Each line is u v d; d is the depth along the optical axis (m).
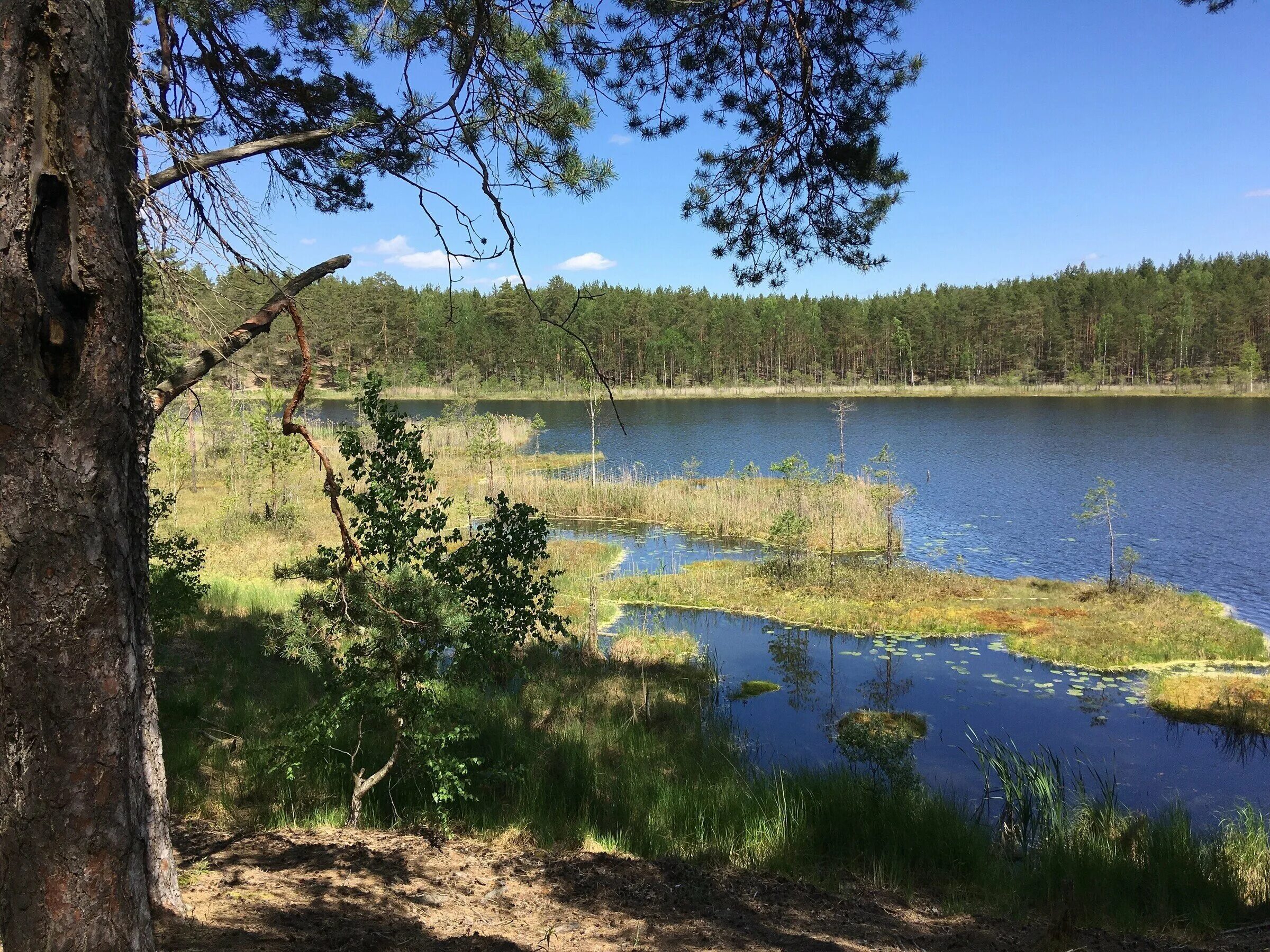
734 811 6.59
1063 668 13.26
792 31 5.27
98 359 2.01
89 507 2.01
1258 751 10.08
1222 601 16.78
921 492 30.41
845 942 4.27
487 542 5.99
